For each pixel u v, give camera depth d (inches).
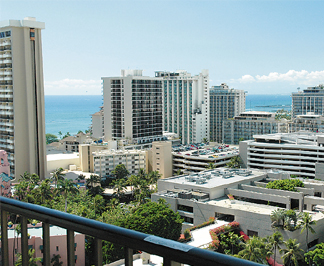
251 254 2883.9
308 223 3230.8
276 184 4537.4
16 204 273.0
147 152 7180.1
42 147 5905.5
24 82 5787.4
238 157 6806.1
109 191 6053.2
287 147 6520.7
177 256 198.7
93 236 235.5
